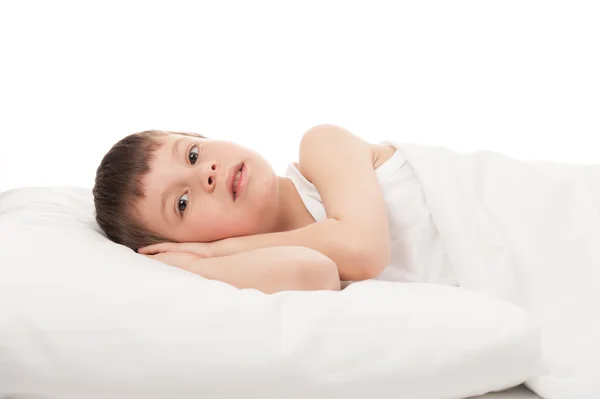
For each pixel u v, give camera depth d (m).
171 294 0.82
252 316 0.80
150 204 1.17
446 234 1.16
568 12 2.32
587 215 1.17
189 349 0.76
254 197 1.15
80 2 2.20
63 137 2.19
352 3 2.30
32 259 0.87
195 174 1.15
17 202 1.27
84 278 0.84
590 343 0.94
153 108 2.25
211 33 2.28
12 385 0.77
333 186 1.17
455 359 0.79
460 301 0.86
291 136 2.31
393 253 1.22
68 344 0.77
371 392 0.77
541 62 2.33
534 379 0.84
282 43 2.30
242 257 1.04
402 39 2.32
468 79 2.34
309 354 0.76
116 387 0.76
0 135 2.15
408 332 0.80
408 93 2.33
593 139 2.33
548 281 1.11
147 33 2.24
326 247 1.09
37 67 2.18
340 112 2.33
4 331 0.78
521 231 1.15
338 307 0.82
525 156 2.35
